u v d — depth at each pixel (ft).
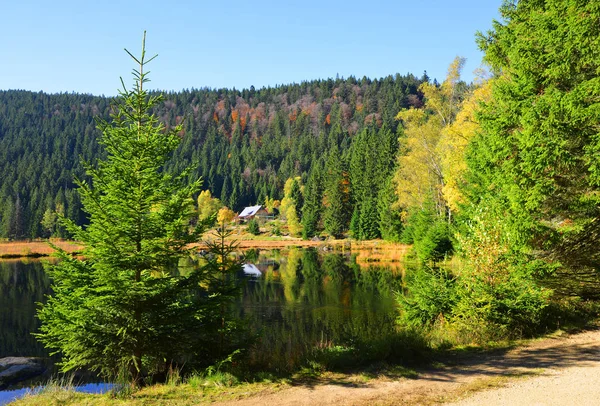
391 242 226.99
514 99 46.80
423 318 46.11
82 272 31.01
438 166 128.57
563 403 23.06
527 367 31.35
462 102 100.68
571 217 44.60
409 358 34.53
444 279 48.29
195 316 32.48
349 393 26.78
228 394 26.94
